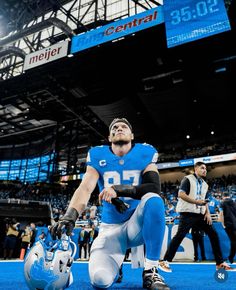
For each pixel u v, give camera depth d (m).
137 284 2.28
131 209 1.73
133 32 19.23
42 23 24.19
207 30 15.65
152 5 25.70
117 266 1.65
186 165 26.08
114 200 1.47
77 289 1.94
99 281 1.53
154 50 20.86
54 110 31.62
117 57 22.03
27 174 41.41
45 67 23.89
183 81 22.47
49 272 1.15
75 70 23.80
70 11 27.67
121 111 28.42
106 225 1.77
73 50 21.47
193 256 7.76
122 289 1.92
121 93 25.70
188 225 3.41
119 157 1.78
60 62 23.17
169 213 10.73
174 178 29.17
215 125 29.16
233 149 27.31
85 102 27.50
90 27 27.17
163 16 18.09
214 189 23.72
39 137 42.97
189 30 16.23
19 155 44.38
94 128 32.22
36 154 42.28
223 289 1.91
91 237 9.17
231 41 18.91
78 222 10.87
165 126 30.27
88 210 13.47
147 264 1.60
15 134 40.25
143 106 27.48
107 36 20.36
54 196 29.42
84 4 29.48
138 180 1.73
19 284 2.24
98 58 22.23
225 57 20.30
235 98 24.58
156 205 1.52
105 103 27.17
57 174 32.66
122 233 1.69
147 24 18.69
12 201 15.59
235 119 27.84
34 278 1.14
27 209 15.77
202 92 23.84
